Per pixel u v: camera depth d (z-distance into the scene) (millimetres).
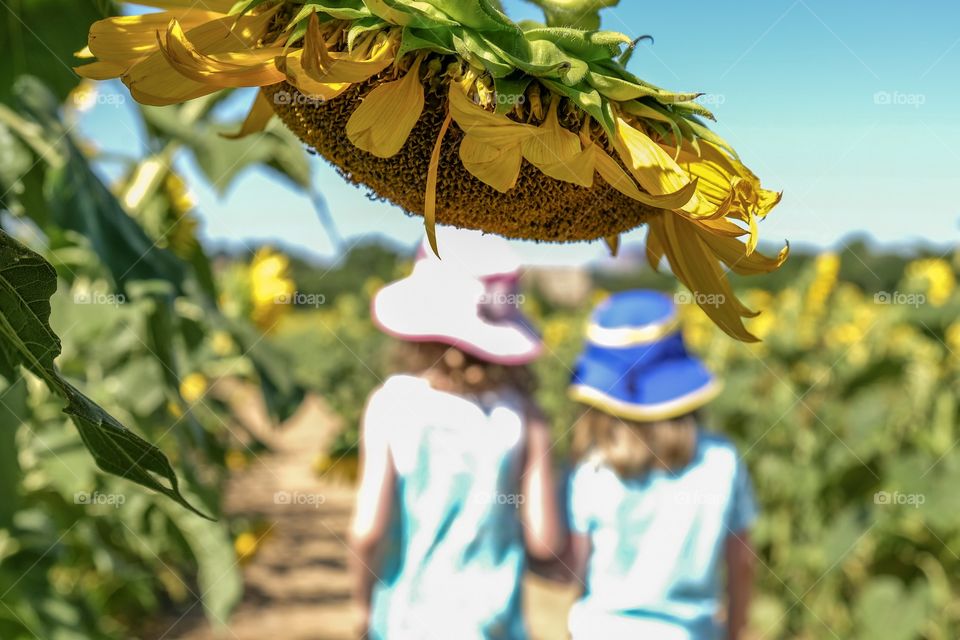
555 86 932
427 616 2656
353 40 914
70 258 2246
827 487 6445
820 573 6547
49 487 3047
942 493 5797
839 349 8016
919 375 6895
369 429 2793
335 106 960
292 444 13672
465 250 2945
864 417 6465
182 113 2816
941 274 7680
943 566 5789
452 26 921
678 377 2900
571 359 12227
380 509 2701
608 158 922
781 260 995
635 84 958
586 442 3008
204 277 3348
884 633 5559
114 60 934
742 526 2924
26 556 2637
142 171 2934
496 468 2725
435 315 2801
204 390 4039
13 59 2006
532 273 17641
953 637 6016
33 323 827
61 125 2086
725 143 1001
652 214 1037
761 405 8094
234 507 9211
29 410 2520
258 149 2928
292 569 8062
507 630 2721
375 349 12469
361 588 2795
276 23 953
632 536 2838
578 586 2969
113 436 836
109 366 2828
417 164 952
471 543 2676
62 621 2605
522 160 950
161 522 3596
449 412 2732
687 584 2807
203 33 938
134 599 6141
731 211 954
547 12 992
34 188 2162
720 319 1052
